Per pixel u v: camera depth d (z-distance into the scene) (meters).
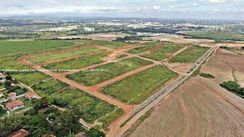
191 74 160.38
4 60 176.38
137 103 114.00
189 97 121.44
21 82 136.38
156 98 119.62
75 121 91.44
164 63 187.62
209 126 94.06
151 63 183.88
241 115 103.75
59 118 89.38
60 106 107.88
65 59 182.38
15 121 86.12
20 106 104.00
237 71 175.00
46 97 110.44
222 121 98.06
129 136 86.81
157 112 104.62
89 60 180.88
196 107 110.12
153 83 141.75
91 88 128.75
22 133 81.38
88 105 109.69
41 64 168.75
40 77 142.75
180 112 105.00
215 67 183.00
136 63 180.00
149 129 91.38
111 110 106.44
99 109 106.69
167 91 129.00
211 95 125.00
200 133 89.25
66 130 87.25
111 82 138.50
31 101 110.38
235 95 127.62
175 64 186.50
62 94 120.31
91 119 98.50
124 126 93.25
